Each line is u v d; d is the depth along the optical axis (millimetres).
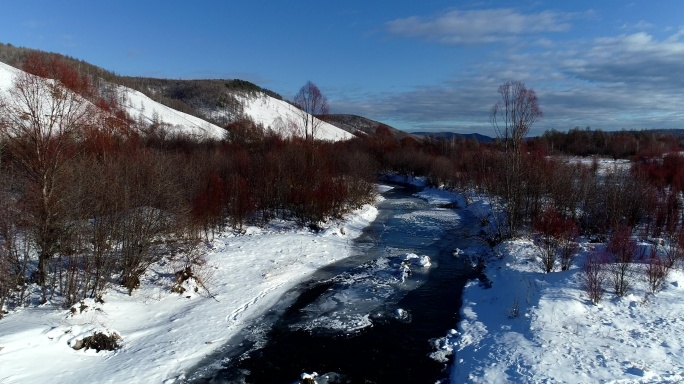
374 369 13727
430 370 13570
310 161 40844
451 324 16797
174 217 21609
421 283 21453
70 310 15422
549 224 24078
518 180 26672
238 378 13227
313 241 28359
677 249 19016
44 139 16688
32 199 16359
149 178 21328
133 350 14211
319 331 16391
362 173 46125
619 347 12367
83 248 17484
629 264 17266
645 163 46812
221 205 29703
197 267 21578
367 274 22891
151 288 19000
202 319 16797
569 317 14461
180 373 13289
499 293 18750
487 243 27062
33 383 11633
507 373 12117
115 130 30594
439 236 31141
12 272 16359
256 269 22547
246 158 42844
